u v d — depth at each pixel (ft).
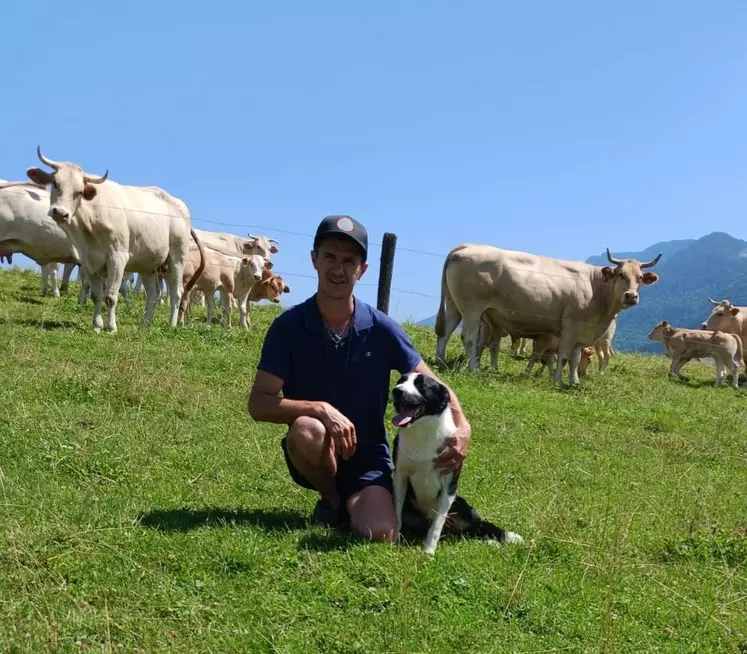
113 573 12.26
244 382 24.64
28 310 34.04
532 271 35.45
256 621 11.51
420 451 14.10
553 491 18.20
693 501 18.35
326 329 14.44
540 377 36.60
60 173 29.68
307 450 14.14
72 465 16.38
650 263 36.83
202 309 47.06
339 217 14.20
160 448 18.06
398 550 13.61
